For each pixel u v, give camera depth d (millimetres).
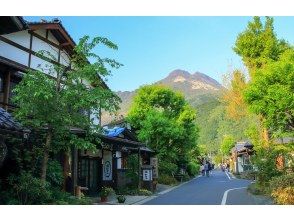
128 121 26484
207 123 118188
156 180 26672
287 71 17734
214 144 100375
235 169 56844
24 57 17172
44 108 11320
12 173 12383
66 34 19500
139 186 22281
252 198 18203
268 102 17734
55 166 14055
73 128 13977
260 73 19109
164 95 36250
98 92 11594
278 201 14633
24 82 11781
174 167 33375
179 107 37438
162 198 19438
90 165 19859
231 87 34906
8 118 11414
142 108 35219
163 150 31266
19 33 17000
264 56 27969
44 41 18672
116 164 22719
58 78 12008
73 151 16031
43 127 12250
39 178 12867
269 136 24875
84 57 12258
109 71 11930
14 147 12375
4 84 15398
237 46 29109
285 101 16953
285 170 19844
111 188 20734
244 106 33562
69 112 11945
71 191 15734
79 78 12625
